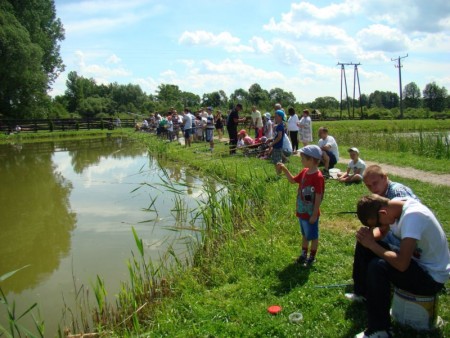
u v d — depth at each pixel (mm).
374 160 15102
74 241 8117
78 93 82750
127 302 5312
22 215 10203
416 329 3906
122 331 4805
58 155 22844
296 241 6574
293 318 4371
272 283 5250
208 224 7461
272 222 7289
